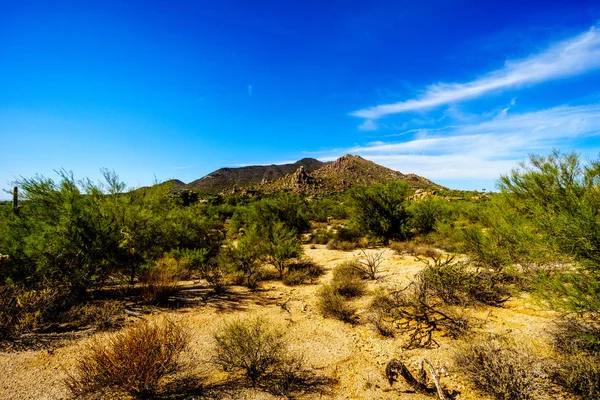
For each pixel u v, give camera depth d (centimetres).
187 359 452
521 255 610
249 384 392
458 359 415
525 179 544
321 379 411
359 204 1708
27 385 377
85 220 696
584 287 393
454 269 696
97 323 570
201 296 779
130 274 838
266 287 895
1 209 722
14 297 552
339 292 779
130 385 343
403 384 396
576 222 392
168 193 1252
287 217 2097
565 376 342
